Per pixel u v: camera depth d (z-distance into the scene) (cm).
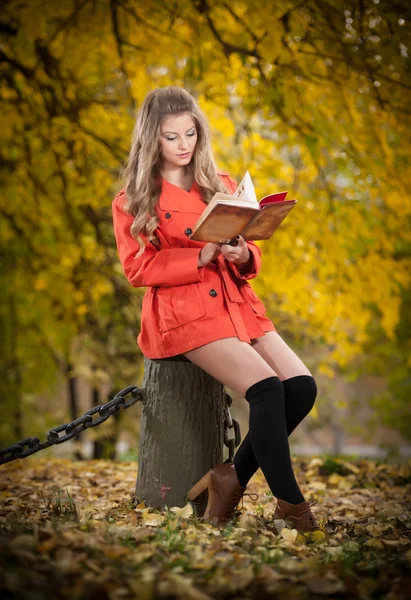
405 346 1673
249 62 765
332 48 684
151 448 443
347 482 638
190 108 421
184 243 418
